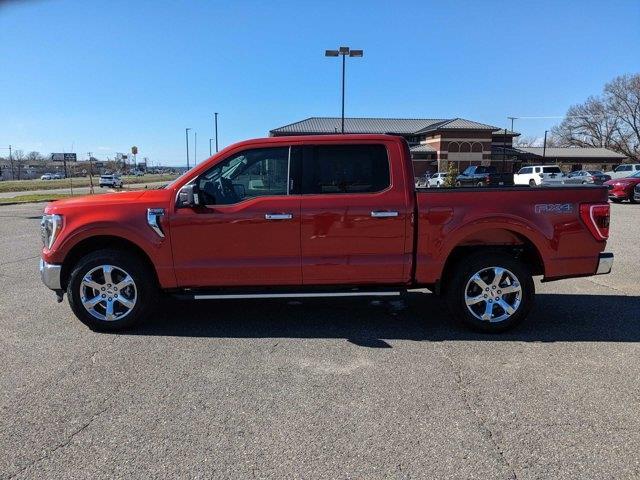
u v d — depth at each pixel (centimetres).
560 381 401
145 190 546
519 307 511
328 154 513
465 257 516
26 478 279
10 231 1431
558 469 286
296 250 509
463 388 389
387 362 442
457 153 6166
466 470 285
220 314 589
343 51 2681
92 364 439
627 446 308
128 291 523
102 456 301
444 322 558
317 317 577
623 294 683
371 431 327
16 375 417
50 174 11675
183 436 322
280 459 297
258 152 515
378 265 511
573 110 9306
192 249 508
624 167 3922
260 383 400
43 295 680
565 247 514
